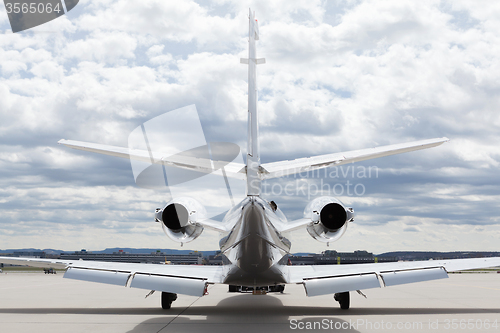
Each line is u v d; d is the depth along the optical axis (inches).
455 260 337.4
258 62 342.3
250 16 348.2
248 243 286.0
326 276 313.4
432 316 334.3
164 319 321.4
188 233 328.8
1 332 261.3
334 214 318.7
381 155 316.2
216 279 313.0
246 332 260.7
